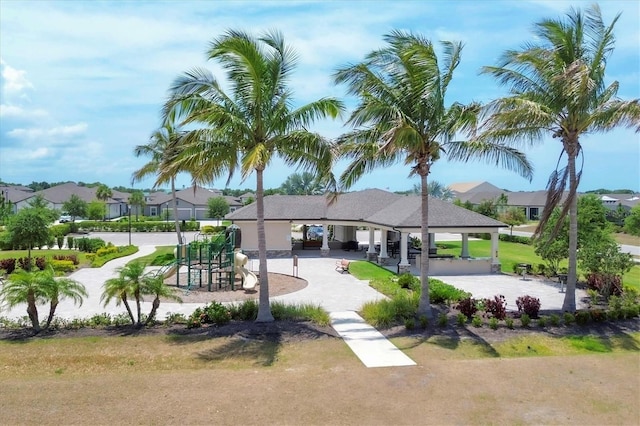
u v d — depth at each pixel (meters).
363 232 58.06
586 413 9.37
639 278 26.92
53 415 9.09
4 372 11.84
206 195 91.00
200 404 9.63
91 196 84.94
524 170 17.91
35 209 30.17
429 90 15.29
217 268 24.09
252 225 36.00
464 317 16.42
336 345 14.20
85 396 10.04
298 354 13.37
